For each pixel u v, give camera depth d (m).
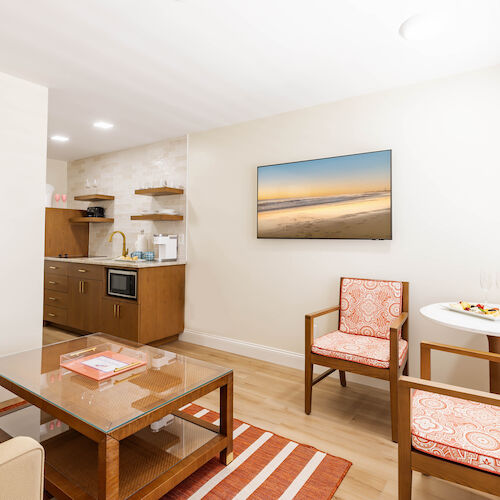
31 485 0.83
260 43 2.09
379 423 2.21
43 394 1.54
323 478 1.67
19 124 2.59
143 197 4.39
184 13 1.82
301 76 2.51
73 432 1.80
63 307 4.28
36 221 2.69
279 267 3.23
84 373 1.75
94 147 4.52
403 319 2.24
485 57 2.21
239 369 3.09
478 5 1.72
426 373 1.68
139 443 1.71
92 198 4.66
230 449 1.78
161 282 3.65
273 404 2.44
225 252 3.60
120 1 1.73
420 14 1.80
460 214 2.41
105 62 2.34
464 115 2.40
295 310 3.14
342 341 2.35
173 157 4.05
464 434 1.21
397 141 2.64
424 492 1.61
